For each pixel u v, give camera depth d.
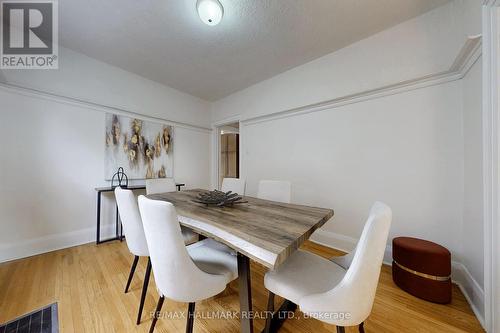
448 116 1.73
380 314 1.33
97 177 2.60
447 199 1.74
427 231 1.84
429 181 1.83
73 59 2.38
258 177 3.35
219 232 1.01
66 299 1.44
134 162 2.98
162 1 1.65
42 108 2.19
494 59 1.12
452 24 1.65
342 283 0.79
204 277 0.94
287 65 2.73
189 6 1.70
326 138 2.52
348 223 2.33
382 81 2.04
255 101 3.35
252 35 2.10
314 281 0.99
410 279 1.52
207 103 4.12
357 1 1.67
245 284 0.95
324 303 0.80
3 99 1.97
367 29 2.01
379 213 0.77
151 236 0.90
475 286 1.38
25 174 2.09
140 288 1.58
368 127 2.18
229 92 3.69
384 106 2.07
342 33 2.07
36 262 1.97
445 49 1.70
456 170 1.70
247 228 1.00
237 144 5.83
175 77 3.09
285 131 2.97
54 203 2.27
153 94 3.21
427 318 1.29
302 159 2.77
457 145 1.69
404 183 1.96
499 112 1.11
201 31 2.03
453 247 1.71
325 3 1.69
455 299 1.47
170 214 0.83
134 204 1.33
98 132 2.61
